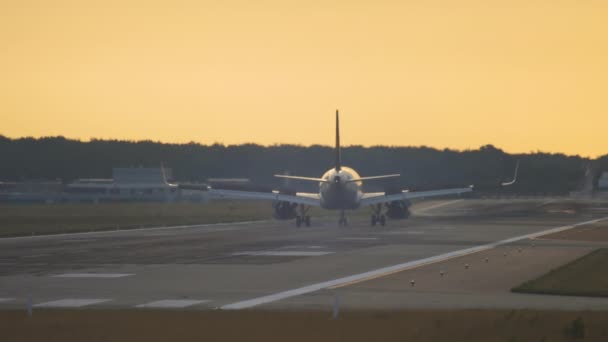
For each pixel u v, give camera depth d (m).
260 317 127.00
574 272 190.12
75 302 149.38
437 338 110.19
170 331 115.62
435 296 154.50
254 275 190.25
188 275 190.88
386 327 117.44
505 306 141.25
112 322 122.81
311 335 112.50
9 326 119.88
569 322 120.50
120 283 176.12
